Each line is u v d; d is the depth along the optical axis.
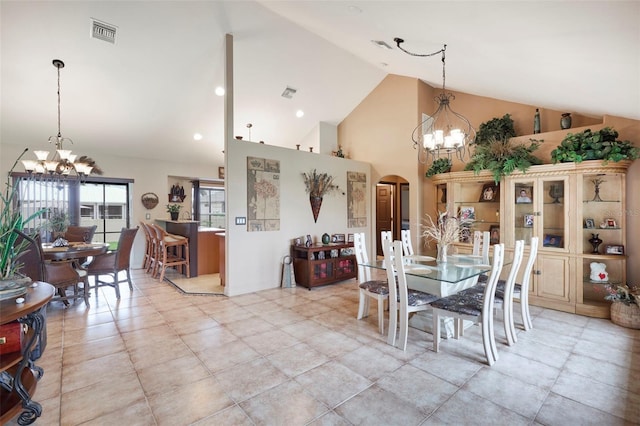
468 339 3.14
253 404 2.09
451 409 2.03
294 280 5.22
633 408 2.03
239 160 4.70
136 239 6.79
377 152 6.47
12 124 5.09
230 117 4.58
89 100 4.86
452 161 5.64
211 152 7.03
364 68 5.86
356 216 6.41
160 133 6.07
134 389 2.26
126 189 6.82
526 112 4.88
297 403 2.10
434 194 5.90
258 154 4.91
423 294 3.16
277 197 5.16
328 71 5.66
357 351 2.85
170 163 7.18
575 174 3.81
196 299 4.47
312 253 5.11
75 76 4.38
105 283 4.54
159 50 4.30
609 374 2.44
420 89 5.82
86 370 2.52
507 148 4.40
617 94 2.85
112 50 4.12
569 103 3.85
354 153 6.91
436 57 3.59
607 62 2.18
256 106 5.97
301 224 5.52
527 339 3.10
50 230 5.23
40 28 3.66
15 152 5.55
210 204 8.53
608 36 1.81
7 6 3.37
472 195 5.13
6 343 1.78
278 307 4.11
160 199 7.07
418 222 5.79
